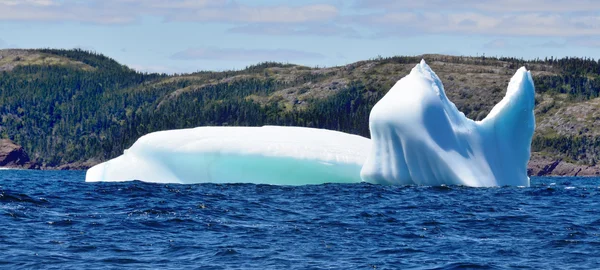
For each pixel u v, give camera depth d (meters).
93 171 93.38
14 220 50.25
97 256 39.75
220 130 92.19
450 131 81.75
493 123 85.50
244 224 51.69
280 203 65.88
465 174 80.50
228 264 38.44
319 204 65.31
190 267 37.66
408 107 81.25
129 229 48.28
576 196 76.94
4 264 37.31
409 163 81.56
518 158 87.00
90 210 57.31
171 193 72.38
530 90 87.00
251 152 85.56
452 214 58.62
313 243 44.53
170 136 89.69
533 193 77.56
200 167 86.75
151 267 37.53
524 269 37.97
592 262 39.66
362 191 77.12
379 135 82.88
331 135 93.75
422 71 85.06
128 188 75.38
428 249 42.97
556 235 48.03
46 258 38.84
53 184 87.56
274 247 43.06
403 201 68.12
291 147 86.25
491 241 45.75
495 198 71.69
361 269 37.69
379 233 48.41
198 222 51.84
